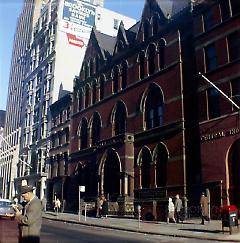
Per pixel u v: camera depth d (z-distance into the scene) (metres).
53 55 64.62
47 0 85.19
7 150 86.31
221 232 18.97
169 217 25.61
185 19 31.69
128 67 38.53
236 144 24.75
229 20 27.11
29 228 6.68
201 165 26.78
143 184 33.66
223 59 27.03
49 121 61.00
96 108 43.84
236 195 24.22
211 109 27.34
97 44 46.34
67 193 49.19
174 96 31.31
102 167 38.03
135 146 35.12
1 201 29.14
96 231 21.23
